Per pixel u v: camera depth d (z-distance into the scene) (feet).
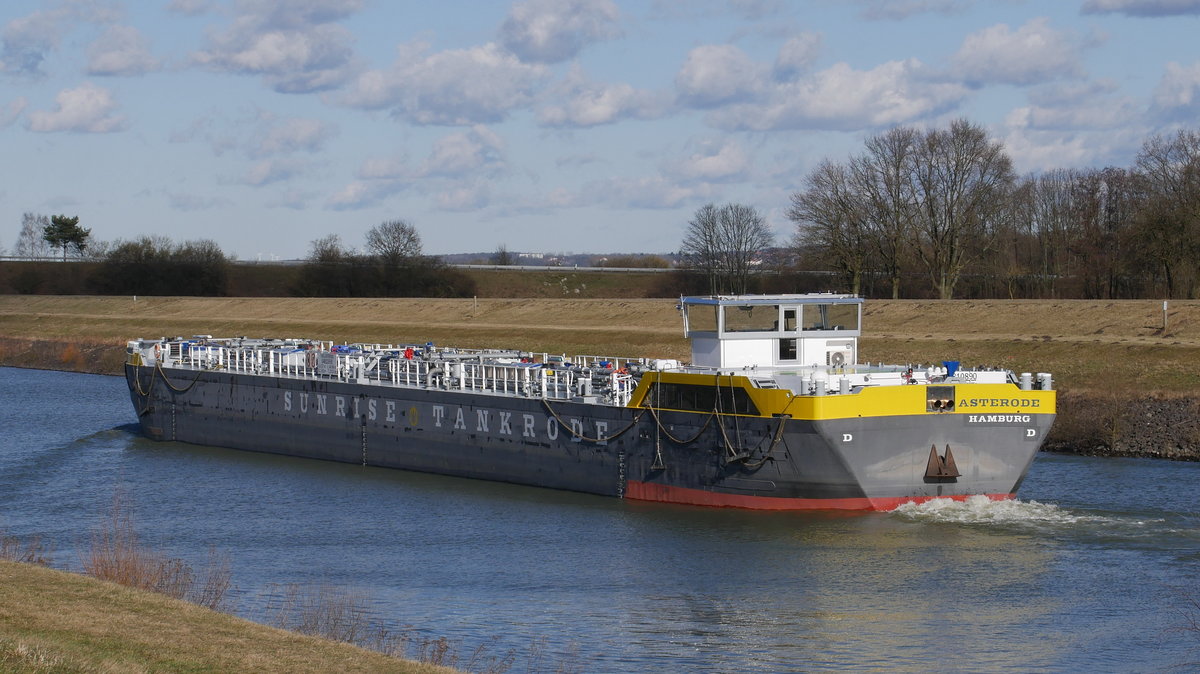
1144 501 177.06
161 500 200.03
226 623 110.32
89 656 94.79
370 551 162.20
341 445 236.63
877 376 171.22
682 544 158.51
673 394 178.40
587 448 191.52
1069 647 120.67
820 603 134.92
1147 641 121.80
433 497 196.34
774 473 167.12
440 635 125.80
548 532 168.55
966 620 128.77
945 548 152.97
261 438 253.65
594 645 122.93
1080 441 226.38
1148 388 249.34
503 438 205.16
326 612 131.75
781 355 185.57
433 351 256.73
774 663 117.70
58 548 164.55
